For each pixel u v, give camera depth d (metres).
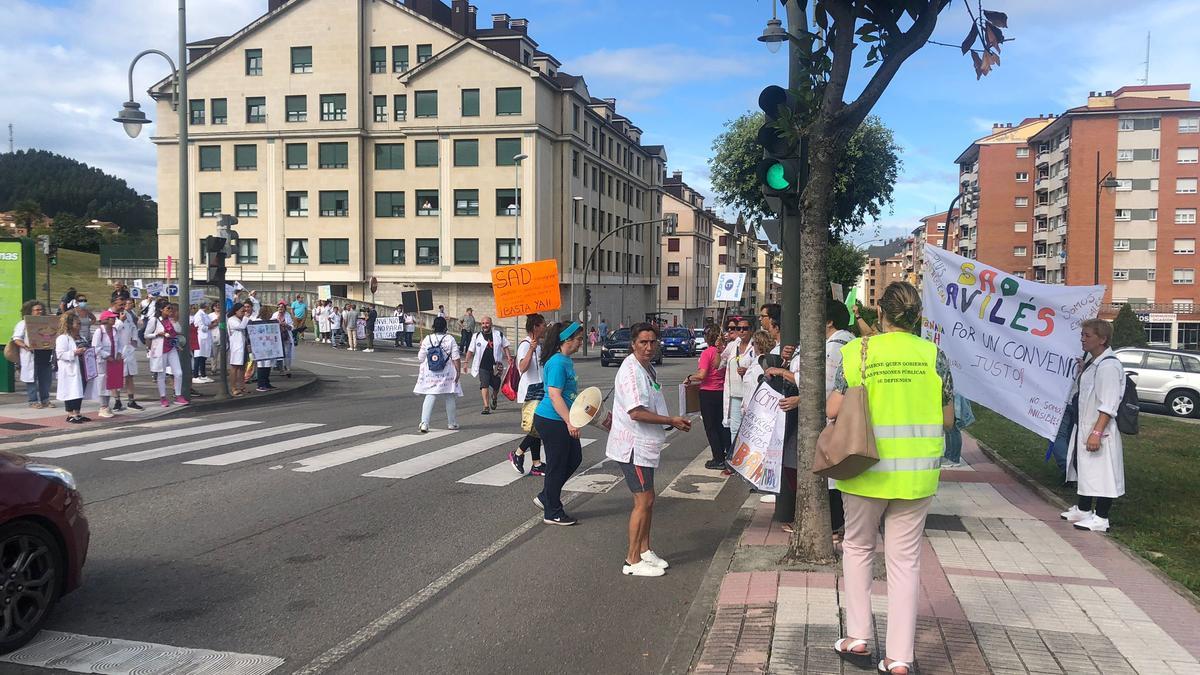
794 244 6.39
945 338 7.73
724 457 9.99
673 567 5.97
